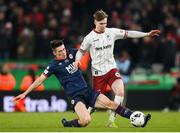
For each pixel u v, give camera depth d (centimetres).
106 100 3703
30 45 7525
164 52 7438
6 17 8019
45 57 7556
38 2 8319
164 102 6900
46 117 4962
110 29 3953
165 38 7706
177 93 6862
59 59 3769
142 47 7506
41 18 7931
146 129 3534
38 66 6956
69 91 3750
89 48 3944
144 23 7988
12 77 6675
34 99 6369
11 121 4475
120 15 8106
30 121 4484
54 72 3778
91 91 3747
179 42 7912
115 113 3853
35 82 3744
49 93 6400
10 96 6375
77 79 3762
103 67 3928
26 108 6353
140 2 8450
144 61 7494
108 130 3456
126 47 7494
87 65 6644
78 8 8262
